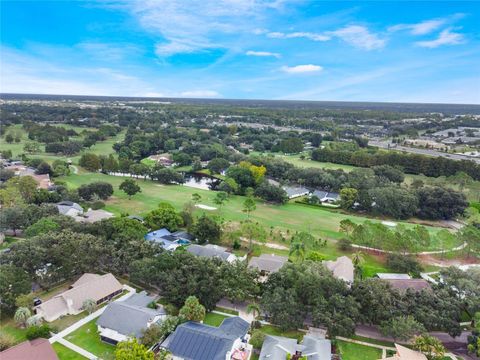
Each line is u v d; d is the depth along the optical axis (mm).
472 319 75750
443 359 64688
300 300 74125
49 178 174875
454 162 198250
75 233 91812
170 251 89500
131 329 65438
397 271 97312
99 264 88688
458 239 107750
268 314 74688
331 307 70562
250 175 178625
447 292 76688
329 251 109312
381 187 161125
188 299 71562
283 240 116000
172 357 61219
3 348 60250
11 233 113000
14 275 75000
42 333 65312
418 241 104375
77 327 70062
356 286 75000
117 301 71875
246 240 115375
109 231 100125
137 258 87250
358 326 74438
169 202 152875
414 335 66125
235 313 76750
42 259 81312
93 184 150125
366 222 110625
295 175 192250
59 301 73688
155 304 75500
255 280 82000
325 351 62156
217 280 78375
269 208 151875
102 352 63344
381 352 66188
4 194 126000
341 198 156250
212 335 62812
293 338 68938
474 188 166125
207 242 112000
